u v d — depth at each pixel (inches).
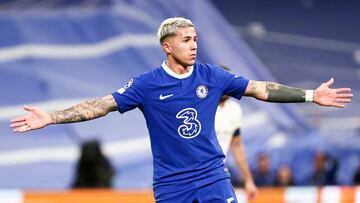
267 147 2001.7
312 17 2320.4
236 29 2276.1
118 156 1925.4
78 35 2046.0
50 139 1910.7
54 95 1983.3
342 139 2058.3
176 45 724.0
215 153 740.7
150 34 2069.4
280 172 1637.6
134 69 2037.4
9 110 1952.5
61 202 1124.5
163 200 740.7
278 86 742.5
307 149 2000.5
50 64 2009.1
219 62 2143.2
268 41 2278.5
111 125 1948.8
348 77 2278.5
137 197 1134.4
